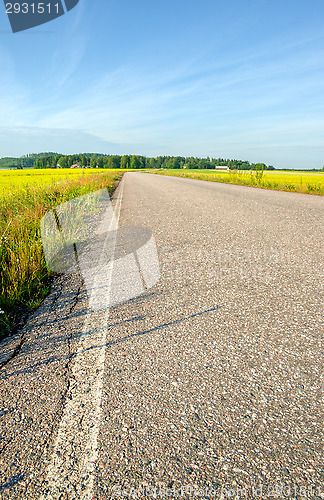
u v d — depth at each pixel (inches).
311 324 94.8
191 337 90.7
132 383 72.1
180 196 490.9
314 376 71.9
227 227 240.7
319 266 145.1
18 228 207.9
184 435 57.3
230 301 113.5
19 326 104.3
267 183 663.8
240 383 70.6
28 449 56.2
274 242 191.3
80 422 61.5
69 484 49.2
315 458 51.9
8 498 47.6
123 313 108.4
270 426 58.6
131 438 57.1
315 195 458.0
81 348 88.0
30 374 77.5
